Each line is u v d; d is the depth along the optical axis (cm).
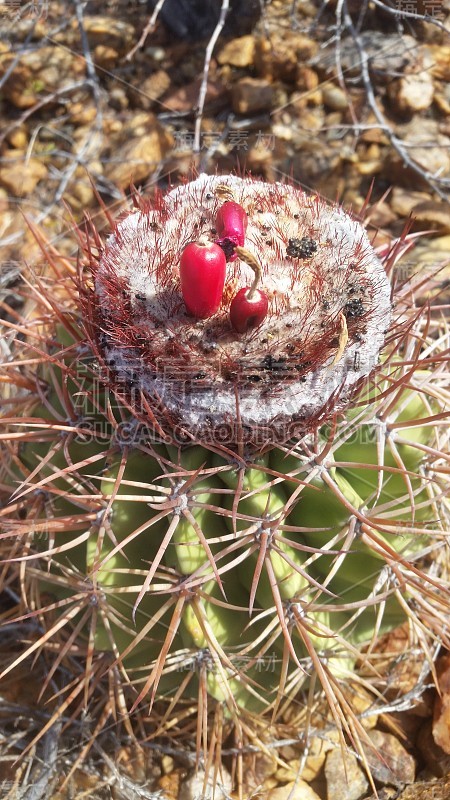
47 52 47
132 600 21
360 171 45
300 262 20
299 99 46
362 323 19
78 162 43
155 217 21
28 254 41
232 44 47
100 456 20
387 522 20
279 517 19
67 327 22
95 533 20
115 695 24
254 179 25
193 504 19
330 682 23
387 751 27
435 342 24
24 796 25
